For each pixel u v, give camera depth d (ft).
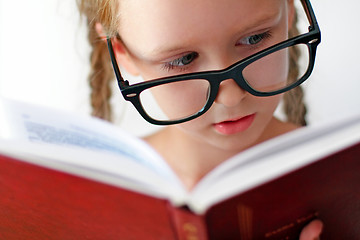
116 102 2.11
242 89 1.50
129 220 1.26
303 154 1.19
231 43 1.44
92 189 1.22
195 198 1.16
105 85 2.09
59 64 2.16
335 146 1.19
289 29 1.61
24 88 2.21
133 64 1.56
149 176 1.19
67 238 1.41
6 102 1.49
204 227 1.17
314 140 1.20
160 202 1.18
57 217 1.35
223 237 1.24
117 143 1.39
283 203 1.24
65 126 1.45
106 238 1.35
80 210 1.30
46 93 2.19
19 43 2.24
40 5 2.18
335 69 2.09
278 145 1.22
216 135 1.64
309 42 1.47
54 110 1.44
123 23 1.47
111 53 1.52
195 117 1.53
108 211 1.26
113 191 1.20
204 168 1.86
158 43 1.42
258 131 1.68
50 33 2.16
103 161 1.21
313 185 1.24
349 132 1.21
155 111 1.57
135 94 1.48
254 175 1.17
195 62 1.48
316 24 1.47
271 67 1.51
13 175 1.28
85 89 2.15
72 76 2.16
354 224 1.42
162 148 1.91
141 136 1.99
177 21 1.38
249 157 1.20
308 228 1.33
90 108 2.15
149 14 1.40
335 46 2.11
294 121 2.02
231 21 1.39
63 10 2.12
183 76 1.45
